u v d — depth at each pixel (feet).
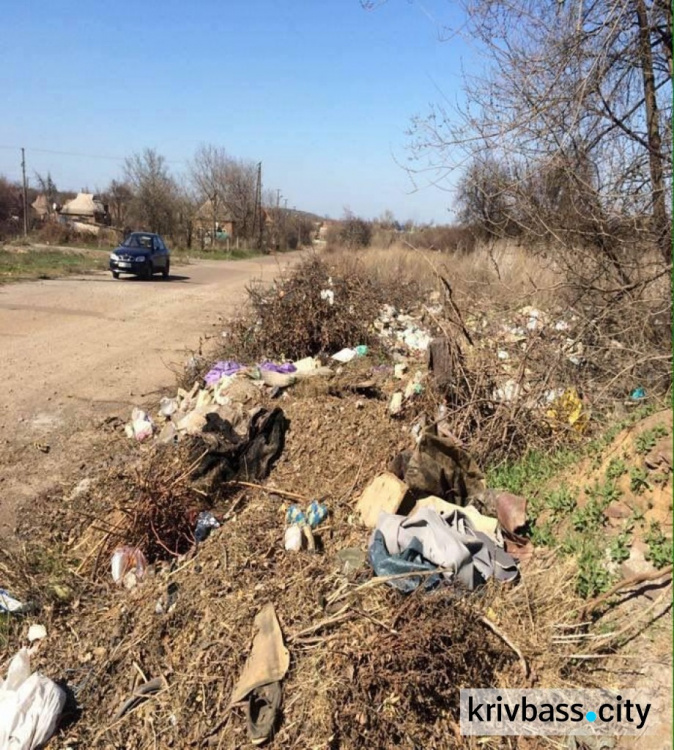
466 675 9.75
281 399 21.08
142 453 19.51
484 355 19.27
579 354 20.21
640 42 19.48
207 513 15.07
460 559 11.33
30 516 16.08
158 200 156.04
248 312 37.01
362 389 21.42
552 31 19.75
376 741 8.85
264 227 198.39
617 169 20.40
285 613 10.93
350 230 101.50
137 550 13.79
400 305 40.04
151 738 9.47
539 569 12.01
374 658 9.53
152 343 36.09
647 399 18.58
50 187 208.23
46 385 26.84
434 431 17.48
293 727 9.07
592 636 10.34
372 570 11.76
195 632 11.02
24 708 9.67
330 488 16.37
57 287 59.67
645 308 19.51
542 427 17.29
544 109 19.30
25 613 12.37
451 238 61.93
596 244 21.24
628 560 11.62
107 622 11.91
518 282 27.48
